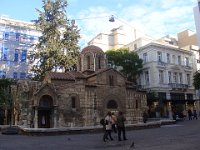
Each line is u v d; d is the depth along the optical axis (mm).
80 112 36375
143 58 61344
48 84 34906
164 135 22031
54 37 51781
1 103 35969
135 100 42375
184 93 62875
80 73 43281
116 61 56469
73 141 20031
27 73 56844
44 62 50125
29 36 58438
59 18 52781
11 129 27703
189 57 66875
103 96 39000
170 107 57906
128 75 57344
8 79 47406
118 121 19750
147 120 42562
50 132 25453
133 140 19438
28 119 33688
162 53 60469
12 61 55812
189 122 40750
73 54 52438
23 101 34656
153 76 57875
